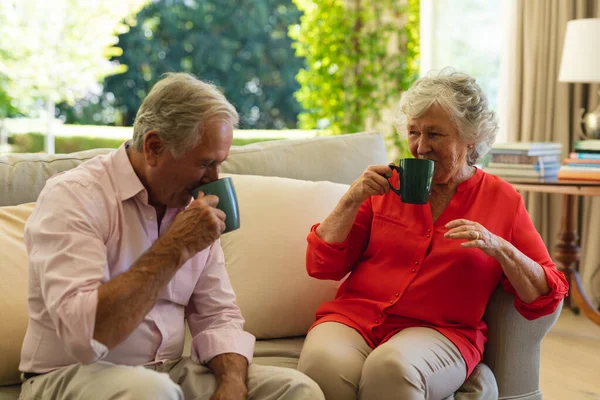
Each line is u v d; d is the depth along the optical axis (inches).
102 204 58.5
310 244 75.8
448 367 66.5
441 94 69.6
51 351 58.0
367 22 219.5
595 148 129.8
